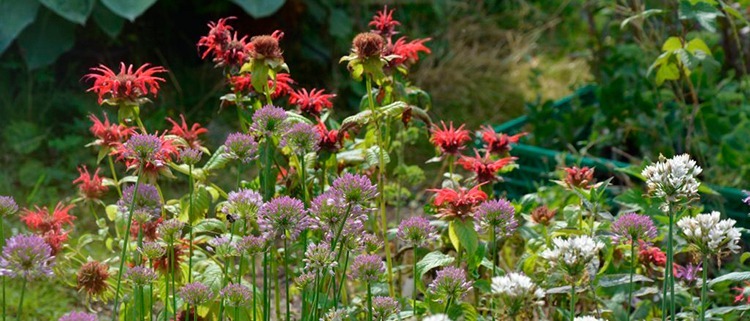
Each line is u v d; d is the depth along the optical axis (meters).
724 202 3.97
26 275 1.96
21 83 6.33
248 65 2.87
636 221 2.24
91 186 3.01
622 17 5.41
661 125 4.82
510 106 6.73
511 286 1.91
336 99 6.67
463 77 7.00
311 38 7.02
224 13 6.89
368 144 3.24
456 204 2.74
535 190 4.54
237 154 2.40
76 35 6.70
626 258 3.03
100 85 2.80
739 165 4.35
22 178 5.34
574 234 2.91
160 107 6.30
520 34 7.78
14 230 4.60
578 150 5.09
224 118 6.25
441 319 1.76
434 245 3.23
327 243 2.26
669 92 4.70
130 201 2.33
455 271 2.26
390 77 3.20
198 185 2.99
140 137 2.23
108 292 2.85
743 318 3.09
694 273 2.96
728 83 5.08
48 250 1.98
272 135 2.46
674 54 3.74
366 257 2.22
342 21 6.92
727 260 3.83
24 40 6.14
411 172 3.75
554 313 3.16
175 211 2.89
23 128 5.75
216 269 2.75
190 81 6.65
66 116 6.15
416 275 2.68
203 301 2.28
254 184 3.09
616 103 5.02
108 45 6.78
